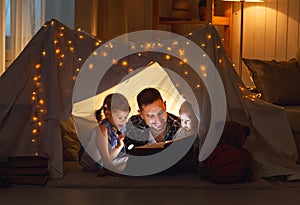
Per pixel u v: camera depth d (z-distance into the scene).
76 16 5.37
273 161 4.07
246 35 5.92
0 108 3.92
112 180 3.79
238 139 3.87
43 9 5.30
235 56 5.98
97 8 5.63
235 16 5.96
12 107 3.94
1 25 4.96
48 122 3.92
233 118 4.08
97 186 3.69
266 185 3.72
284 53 5.71
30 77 3.95
